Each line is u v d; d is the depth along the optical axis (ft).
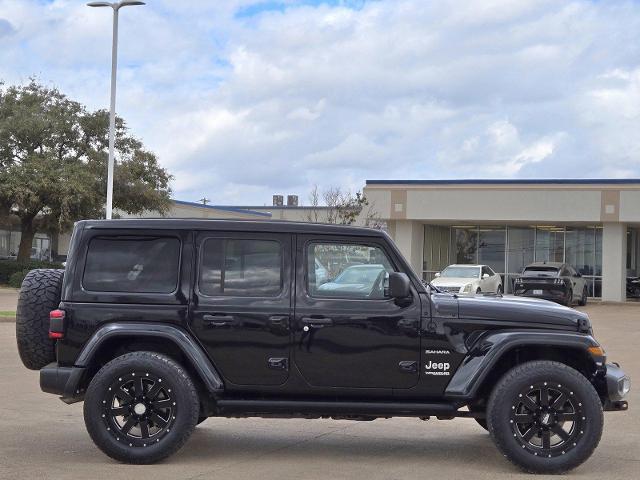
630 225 124.06
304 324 23.53
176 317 23.58
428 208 122.42
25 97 134.51
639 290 129.18
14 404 32.63
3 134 128.88
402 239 125.90
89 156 132.26
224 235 24.11
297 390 23.66
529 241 128.47
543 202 118.52
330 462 23.91
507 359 24.48
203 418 25.91
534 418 22.90
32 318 24.06
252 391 23.72
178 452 25.00
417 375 23.52
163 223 24.18
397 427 29.81
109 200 85.51
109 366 23.03
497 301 24.21
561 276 104.17
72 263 23.97
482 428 29.66
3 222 130.72
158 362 23.04
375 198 124.77
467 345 23.52
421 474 22.53
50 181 123.24
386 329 23.52
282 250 24.08
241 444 26.45
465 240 131.85
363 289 23.90
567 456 22.62
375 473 22.56
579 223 122.52
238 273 23.99
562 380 22.75
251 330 23.54
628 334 68.69
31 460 23.52
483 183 120.57
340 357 23.56
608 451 25.76
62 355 23.54
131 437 23.13
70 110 135.44
